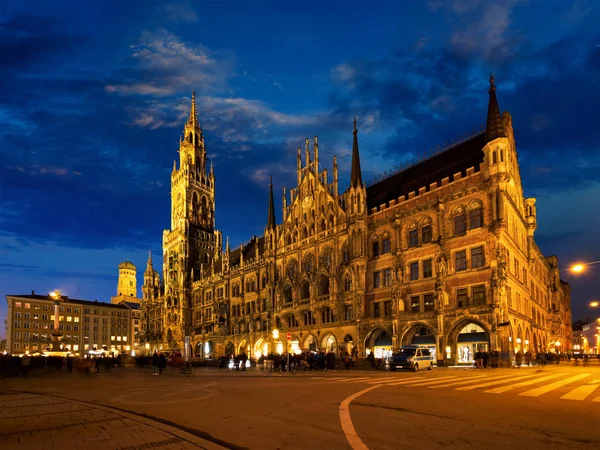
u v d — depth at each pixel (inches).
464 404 762.8
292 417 659.4
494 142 2330.2
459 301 2361.0
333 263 3088.1
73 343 7106.3
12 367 1881.2
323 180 3331.7
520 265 2687.0
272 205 3848.4
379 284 2829.7
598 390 965.2
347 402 800.9
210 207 5713.6
